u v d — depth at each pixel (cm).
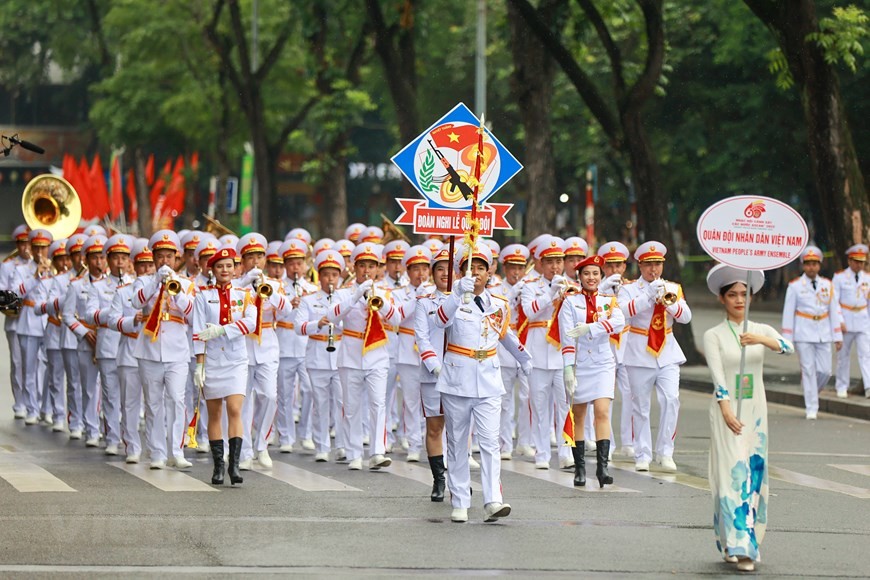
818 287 4819
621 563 2325
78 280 3966
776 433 4369
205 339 3173
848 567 2328
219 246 3747
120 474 3362
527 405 3881
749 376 2338
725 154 10038
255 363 3553
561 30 6719
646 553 2412
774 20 5400
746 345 2325
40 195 4741
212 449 3219
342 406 3681
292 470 3509
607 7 6669
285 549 2420
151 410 3472
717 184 10525
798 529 2681
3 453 3794
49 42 16238
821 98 5406
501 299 2783
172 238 3531
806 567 2323
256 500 2967
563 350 3162
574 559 2353
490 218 3644
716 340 2353
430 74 12419
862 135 8912
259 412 3600
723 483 2308
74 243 4122
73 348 4166
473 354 2725
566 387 3142
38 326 4538
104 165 16625
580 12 6981
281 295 3553
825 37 5291
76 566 2270
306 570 2250
